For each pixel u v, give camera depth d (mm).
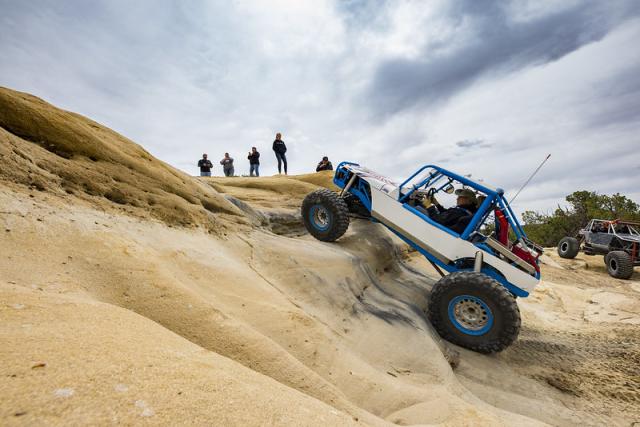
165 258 2330
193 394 758
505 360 3840
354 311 3330
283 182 8914
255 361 1599
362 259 4918
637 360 3984
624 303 6316
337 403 1543
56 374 670
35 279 1431
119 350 874
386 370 2502
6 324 862
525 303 6434
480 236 4246
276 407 839
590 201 16734
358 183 5426
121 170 3199
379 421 1519
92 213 2365
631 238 9602
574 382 3449
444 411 1824
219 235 3537
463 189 4613
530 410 2824
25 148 2420
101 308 1218
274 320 2205
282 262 3529
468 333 3650
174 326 1642
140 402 663
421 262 7801
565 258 12094
